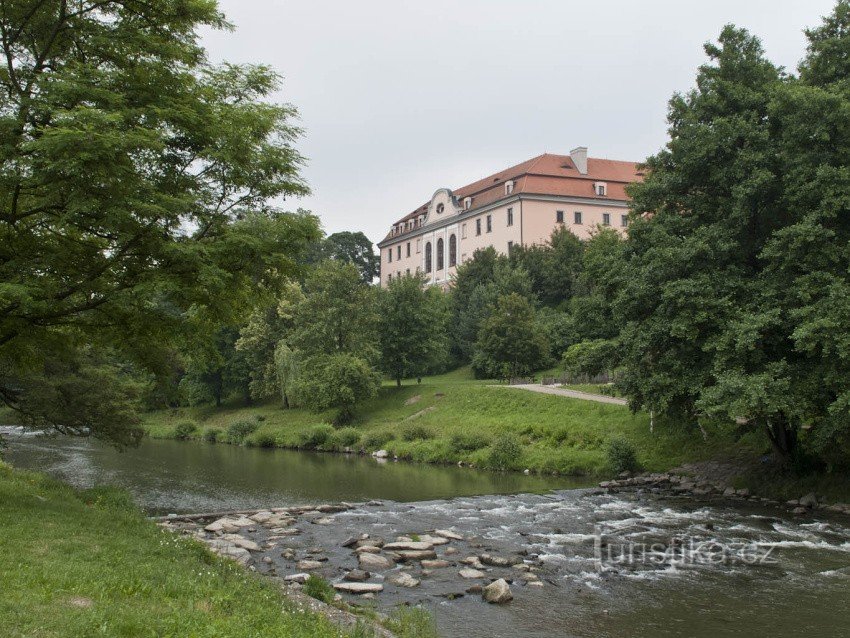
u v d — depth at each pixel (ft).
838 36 79.30
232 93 47.34
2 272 38.81
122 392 96.53
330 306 194.80
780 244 70.28
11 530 33.01
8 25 42.32
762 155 74.02
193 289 39.81
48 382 84.94
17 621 20.49
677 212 89.35
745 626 37.01
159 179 41.65
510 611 38.86
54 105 37.52
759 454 88.12
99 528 37.55
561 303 220.23
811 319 65.82
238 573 35.45
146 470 115.14
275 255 41.45
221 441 178.50
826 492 73.77
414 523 63.87
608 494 82.43
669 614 38.78
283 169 44.68
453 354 233.96
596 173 276.41
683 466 93.61
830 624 37.32
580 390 149.38
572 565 49.08
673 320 76.89
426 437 141.28
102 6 44.27
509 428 130.11
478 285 233.76
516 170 285.23
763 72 83.46
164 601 25.35
